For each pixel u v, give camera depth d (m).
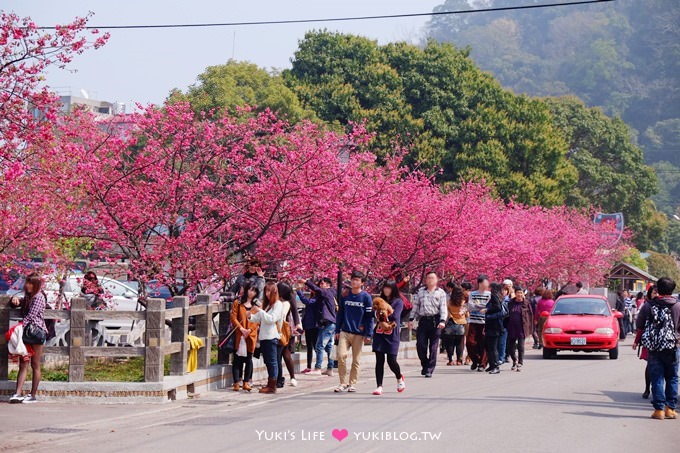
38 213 18.16
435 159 60.38
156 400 15.99
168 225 21.14
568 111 90.88
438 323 21.52
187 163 22.06
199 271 20.95
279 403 16.14
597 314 29.31
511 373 22.83
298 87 61.16
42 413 14.71
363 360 25.55
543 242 53.12
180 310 17.02
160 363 16.14
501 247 38.75
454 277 32.66
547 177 67.38
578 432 12.87
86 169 18.55
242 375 18.91
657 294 16.44
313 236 22.11
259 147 21.91
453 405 15.42
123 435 12.57
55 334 19.81
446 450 11.15
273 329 17.88
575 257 58.44
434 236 31.17
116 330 22.52
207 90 49.81
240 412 14.94
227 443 11.76
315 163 21.64
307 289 25.36
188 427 13.19
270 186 21.47
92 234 20.67
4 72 15.30
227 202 21.95
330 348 22.16
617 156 92.50
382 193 25.33
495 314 22.48
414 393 17.50
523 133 64.94
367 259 25.69
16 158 15.83
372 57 64.69
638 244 99.44
